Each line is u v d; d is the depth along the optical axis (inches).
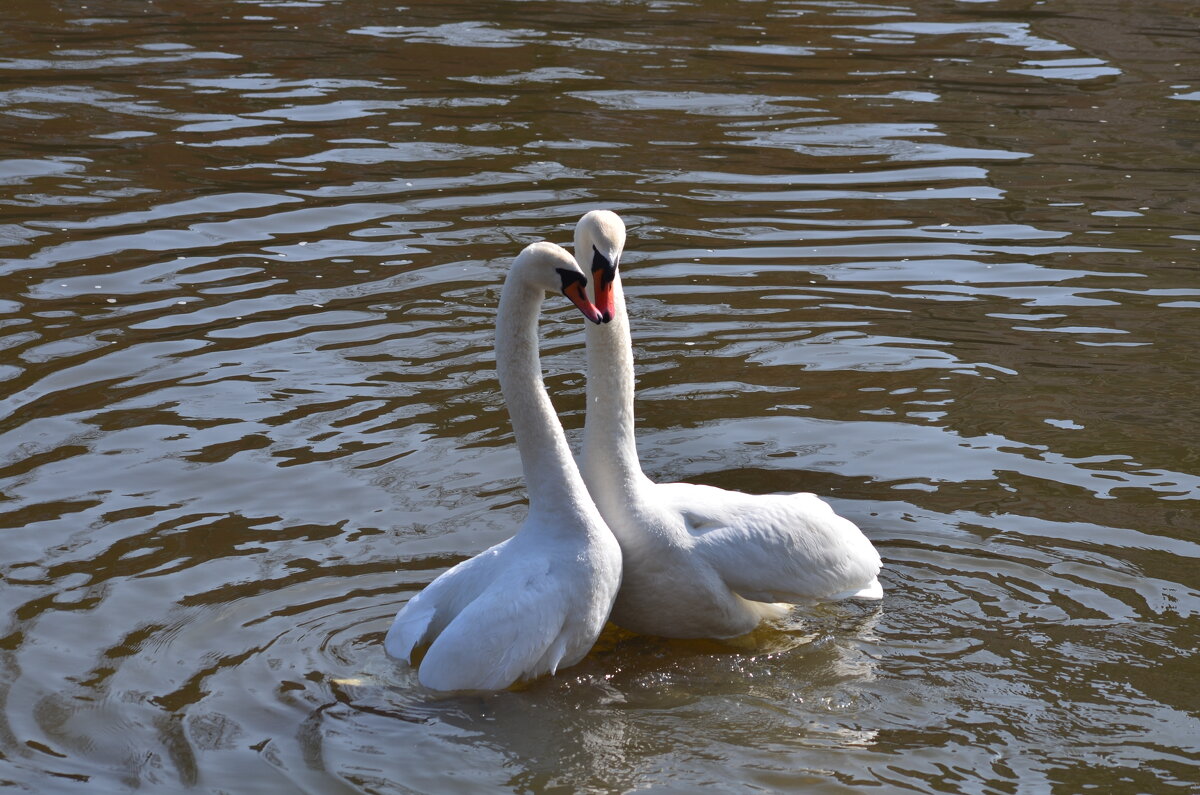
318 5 1013.2
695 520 343.6
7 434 421.1
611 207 627.2
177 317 509.4
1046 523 386.3
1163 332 506.9
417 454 418.6
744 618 347.6
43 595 344.5
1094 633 339.0
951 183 666.2
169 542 369.7
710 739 300.0
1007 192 654.5
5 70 827.4
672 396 462.3
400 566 363.3
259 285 540.1
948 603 353.7
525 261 322.0
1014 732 301.4
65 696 307.0
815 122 758.5
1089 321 516.7
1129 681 319.9
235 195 637.3
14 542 366.6
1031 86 831.1
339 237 589.6
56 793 275.4
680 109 777.6
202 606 343.3
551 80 829.2
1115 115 775.1
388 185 652.1
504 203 630.5
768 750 295.1
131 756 287.9
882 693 317.7
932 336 505.4
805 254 579.5
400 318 513.0
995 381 470.6
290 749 291.4
